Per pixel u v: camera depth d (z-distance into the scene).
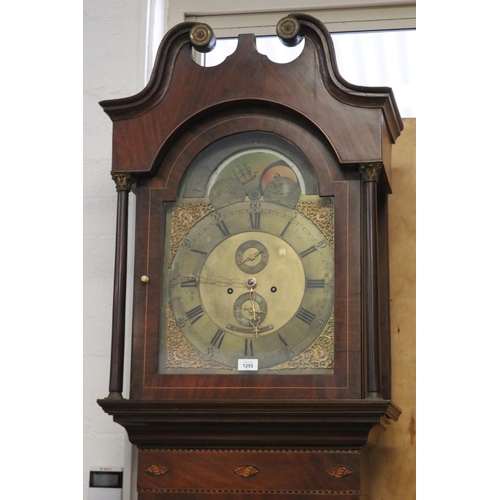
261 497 2.09
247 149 2.23
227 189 2.22
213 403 2.06
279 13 2.74
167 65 2.25
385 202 2.43
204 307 2.18
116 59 2.62
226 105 2.22
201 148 2.24
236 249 2.19
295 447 2.10
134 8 2.63
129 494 2.39
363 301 2.10
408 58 2.69
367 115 2.15
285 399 2.07
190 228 2.22
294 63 2.20
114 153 2.24
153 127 2.24
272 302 2.15
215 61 2.76
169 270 2.21
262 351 2.13
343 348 2.08
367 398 2.04
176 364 2.16
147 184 2.25
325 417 2.03
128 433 2.15
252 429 2.09
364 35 2.72
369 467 2.37
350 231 2.13
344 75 2.70
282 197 2.20
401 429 2.38
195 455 2.13
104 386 2.46
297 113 2.18
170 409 2.09
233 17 2.75
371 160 2.13
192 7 2.74
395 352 2.42
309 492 2.08
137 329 2.18
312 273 2.15
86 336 2.49
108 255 2.52
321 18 2.73
